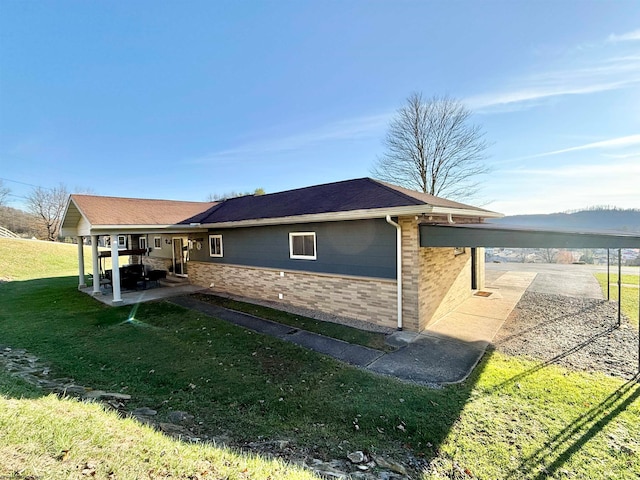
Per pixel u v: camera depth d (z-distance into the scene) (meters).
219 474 2.50
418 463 3.07
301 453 3.17
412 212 6.63
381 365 5.48
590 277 14.72
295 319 8.43
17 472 2.03
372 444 3.37
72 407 3.32
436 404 4.16
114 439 2.75
